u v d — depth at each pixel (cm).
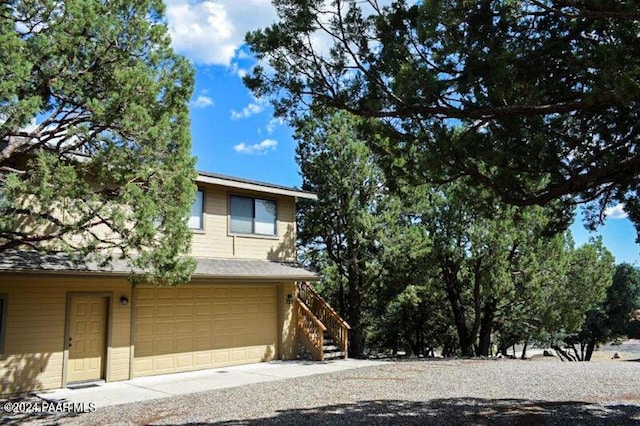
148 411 843
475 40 527
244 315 1456
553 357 3262
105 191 828
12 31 698
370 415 762
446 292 2153
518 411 768
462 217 1816
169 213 866
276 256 1584
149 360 1228
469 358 1723
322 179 1800
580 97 514
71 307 1102
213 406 868
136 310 1217
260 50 602
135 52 837
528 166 530
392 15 552
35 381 1027
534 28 552
